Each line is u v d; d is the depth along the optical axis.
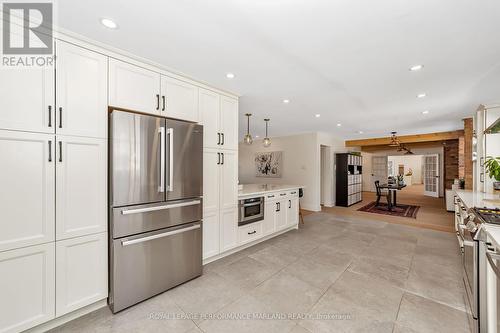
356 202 7.52
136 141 1.90
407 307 1.86
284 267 2.62
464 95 3.04
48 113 1.58
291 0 1.31
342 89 2.84
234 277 2.38
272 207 3.68
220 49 1.91
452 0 1.30
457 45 1.80
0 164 1.41
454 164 7.16
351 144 7.82
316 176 6.18
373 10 1.39
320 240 3.60
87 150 1.76
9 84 1.45
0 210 1.41
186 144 2.28
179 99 2.40
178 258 2.20
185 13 1.44
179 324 1.66
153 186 2.01
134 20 1.52
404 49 1.88
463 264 2.32
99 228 1.82
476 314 1.53
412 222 4.79
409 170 14.20
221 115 2.85
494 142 3.23
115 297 1.78
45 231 1.56
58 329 1.61
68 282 1.66
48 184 1.58
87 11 1.42
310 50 1.91
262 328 1.62
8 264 1.43
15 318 1.45
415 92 2.94
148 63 2.14
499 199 2.61
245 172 8.14
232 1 1.33
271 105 3.60
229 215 2.93
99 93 1.83
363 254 3.01
